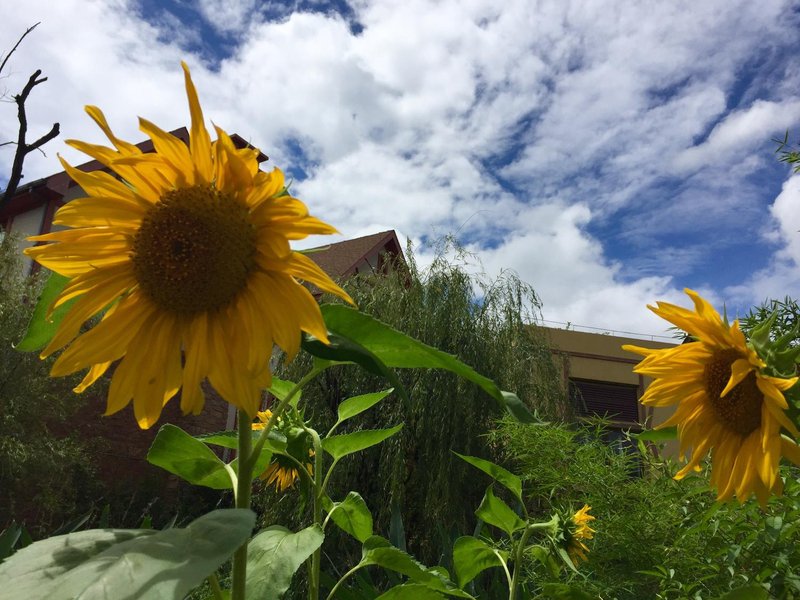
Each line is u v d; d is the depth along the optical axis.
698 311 1.54
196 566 0.60
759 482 1.45
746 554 1.79
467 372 0.90
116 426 12.05
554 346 9.70
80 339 1.05
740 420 1.50
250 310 1.00
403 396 0.93
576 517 2.13
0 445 8.83
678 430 1.59
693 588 1.96
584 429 3.28
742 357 1.52
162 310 1.06
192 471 1.19
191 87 0.97
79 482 10.62
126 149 1.00
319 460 1.53
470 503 7.15
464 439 7.25
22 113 3.55
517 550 1.97
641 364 1.62
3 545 1.83
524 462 3.42
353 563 6.20
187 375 1.00
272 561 1.14
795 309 1.91
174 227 1.01
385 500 7.15
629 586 2.42
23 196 13.84
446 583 1.50
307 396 7.93
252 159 1.00
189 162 1.04
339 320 0.97
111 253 1.09
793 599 1.64
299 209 1.00
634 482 2.78
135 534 0.76
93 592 0.58
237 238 1.01
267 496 7.26
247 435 0.98
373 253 15.22
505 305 8.54
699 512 2.14
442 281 8.24
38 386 9.45
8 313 9.26
